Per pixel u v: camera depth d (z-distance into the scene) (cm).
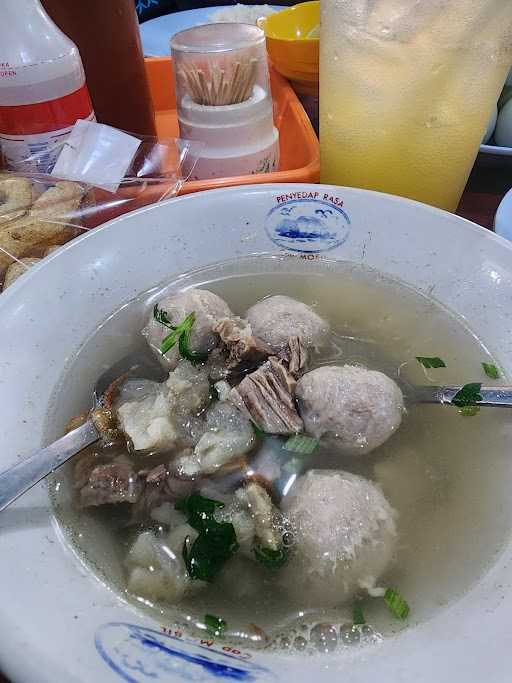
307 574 14
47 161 23
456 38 19
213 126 25
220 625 13
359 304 21
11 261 21
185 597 14
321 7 21
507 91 26
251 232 22
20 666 10
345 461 17
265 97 26
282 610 13
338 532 14
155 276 21
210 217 22
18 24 21
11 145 23
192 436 17
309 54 30
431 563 14
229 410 17
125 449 16
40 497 14
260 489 15
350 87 21
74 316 19
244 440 16
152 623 12
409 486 16
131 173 25
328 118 23
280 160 30
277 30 33
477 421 17
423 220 20
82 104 23
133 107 28
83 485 15
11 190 22
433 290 20
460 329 19
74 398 17
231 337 18
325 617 13
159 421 16
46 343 17
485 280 19
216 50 24
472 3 18
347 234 22
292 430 17
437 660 11
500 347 18
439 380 18
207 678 10
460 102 21
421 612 13
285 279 22
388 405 17
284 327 19
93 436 16
